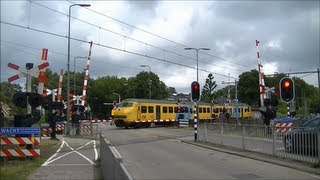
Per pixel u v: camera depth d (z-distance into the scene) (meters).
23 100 21.42
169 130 47.06
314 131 15.70
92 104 140.12
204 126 29.03
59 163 18.62
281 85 20.73
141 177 13.63
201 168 15.80
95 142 33.66
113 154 9.48
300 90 106.06
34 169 16.50
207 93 86.31
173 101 61.84
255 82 109.31
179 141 30.42
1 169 15.48
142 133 41.06
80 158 20.88
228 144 24.42
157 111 57.88
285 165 16.14
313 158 15.75
